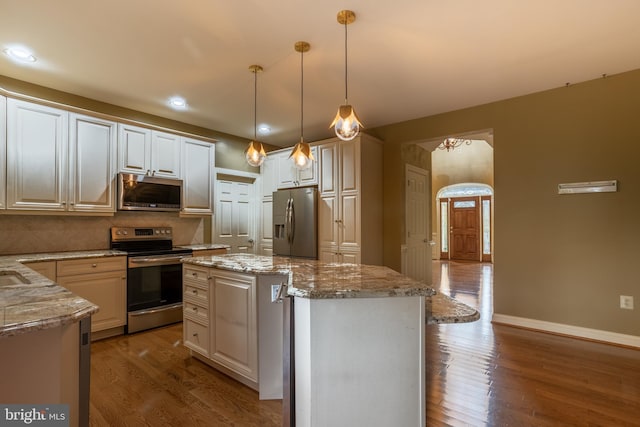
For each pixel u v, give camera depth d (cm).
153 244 399
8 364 108
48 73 299
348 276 179
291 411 156
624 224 305
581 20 224
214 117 427
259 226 536
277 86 330
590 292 319
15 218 311
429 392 220
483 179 970
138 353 285
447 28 233
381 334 148
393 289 145
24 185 292
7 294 137
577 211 327
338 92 348
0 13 211
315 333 145
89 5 205
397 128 454
